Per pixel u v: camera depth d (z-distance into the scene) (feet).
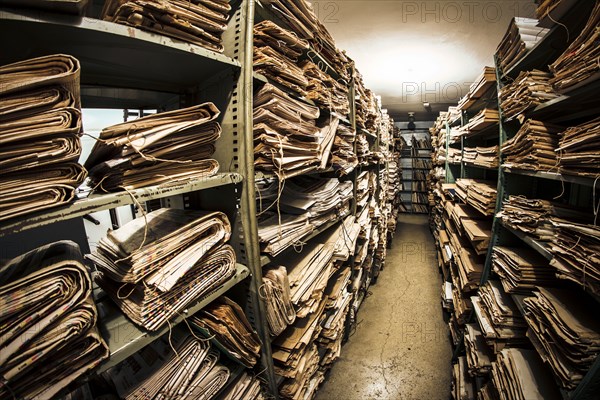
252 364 3.23
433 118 24.11
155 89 3.18
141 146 2.04
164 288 2.17
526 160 4.18
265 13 3.20
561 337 2.85
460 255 7.63
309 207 4.27
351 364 6.70
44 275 1.68
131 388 2.50
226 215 2.99
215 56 2.47
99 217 5.78
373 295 10.39
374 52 9.38
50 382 1.69
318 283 4.61
